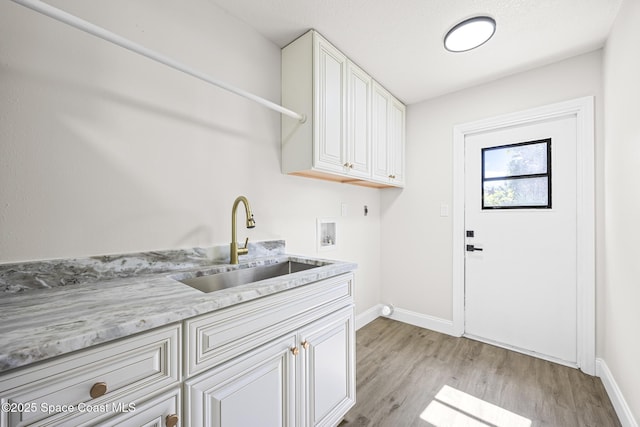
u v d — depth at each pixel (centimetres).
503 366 187
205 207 137
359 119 195
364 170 200
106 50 106
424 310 254
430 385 166
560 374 178
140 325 63
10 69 86
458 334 233
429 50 179
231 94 149
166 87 123
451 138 238
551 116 193
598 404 149
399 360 196
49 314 66
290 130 171
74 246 98
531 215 204
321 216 210
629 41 127
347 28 159
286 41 172
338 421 126
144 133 116
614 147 150
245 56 156
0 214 85
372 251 271
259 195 163
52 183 94
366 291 263
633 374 124
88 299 79
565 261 190
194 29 133
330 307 124
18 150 88
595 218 176
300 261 155
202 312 74
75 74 98
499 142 218
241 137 154
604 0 135
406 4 140
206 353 77
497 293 218
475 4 140
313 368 112
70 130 97
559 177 193
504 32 160
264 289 91
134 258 111
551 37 165
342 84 178
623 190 137
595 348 176
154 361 67
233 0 139
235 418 83
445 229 242
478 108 224
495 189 220
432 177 249
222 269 131
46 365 52
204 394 76
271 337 96
